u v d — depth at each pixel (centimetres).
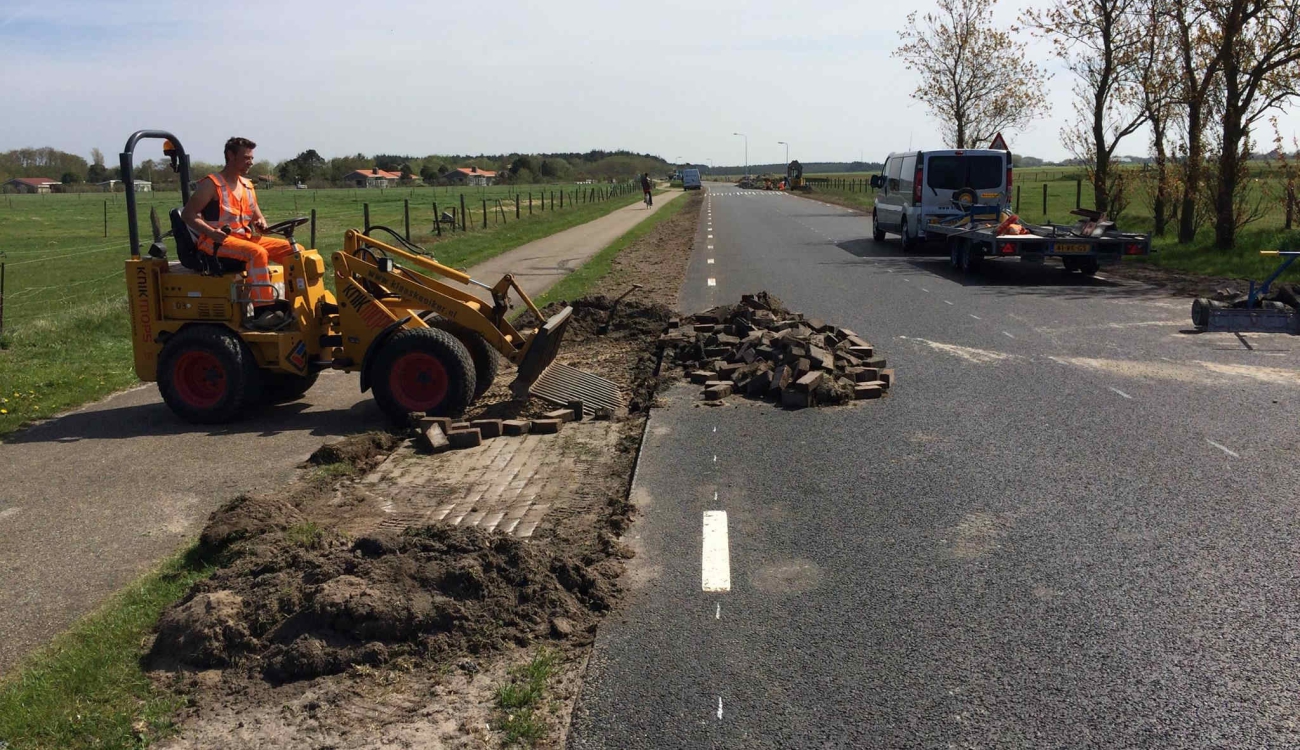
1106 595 477
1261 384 894
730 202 6347
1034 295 1524
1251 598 470
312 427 858
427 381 848
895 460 697
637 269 2056
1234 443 716
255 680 416
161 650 439
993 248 1683
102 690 410
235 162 882
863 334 1196
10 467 752
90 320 1388
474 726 377
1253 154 2031
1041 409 827
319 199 8300
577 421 846
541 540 564
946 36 3644
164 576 525
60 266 2939
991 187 2219
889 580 499
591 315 1280
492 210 5397
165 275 876
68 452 791
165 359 859
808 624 454
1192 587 483
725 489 646
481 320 880
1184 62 2125
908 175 2342
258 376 869
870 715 378
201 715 391
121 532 607
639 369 1024
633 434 791
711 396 880
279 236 933
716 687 401
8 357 1180
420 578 467
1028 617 455
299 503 628
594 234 3275
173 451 787
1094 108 2506
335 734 375
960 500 613
